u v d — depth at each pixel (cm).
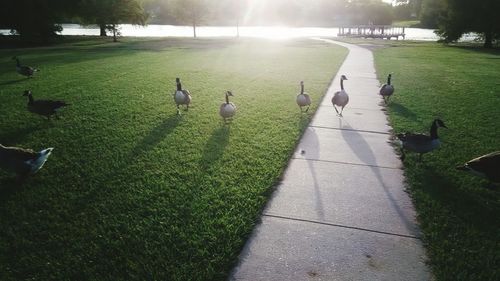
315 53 3072
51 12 4397
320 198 630
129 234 539
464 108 1188
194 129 987
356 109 1210
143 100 1305
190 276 452
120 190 665
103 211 598
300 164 770
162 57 2692
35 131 967
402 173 723
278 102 1284
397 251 492
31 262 485
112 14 4706
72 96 1357
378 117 1116
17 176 711
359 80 1747
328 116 1129
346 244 506
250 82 1664
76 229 551
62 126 1012
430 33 7994
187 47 3688
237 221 559
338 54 2980
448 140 891
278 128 995
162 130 980
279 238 522
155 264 476
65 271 468
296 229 542
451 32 4603
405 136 752
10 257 495
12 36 4866
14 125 1019
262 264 471
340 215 577
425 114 1120
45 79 1714
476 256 481
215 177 704
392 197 631
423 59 2692
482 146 845
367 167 753
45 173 730
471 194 634
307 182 689
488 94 1411
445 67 2233
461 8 4450
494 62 2559
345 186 672
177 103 1135
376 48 3691
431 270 458
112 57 2664
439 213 575
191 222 563
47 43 4344
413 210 591
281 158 791
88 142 893
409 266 464
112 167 755
